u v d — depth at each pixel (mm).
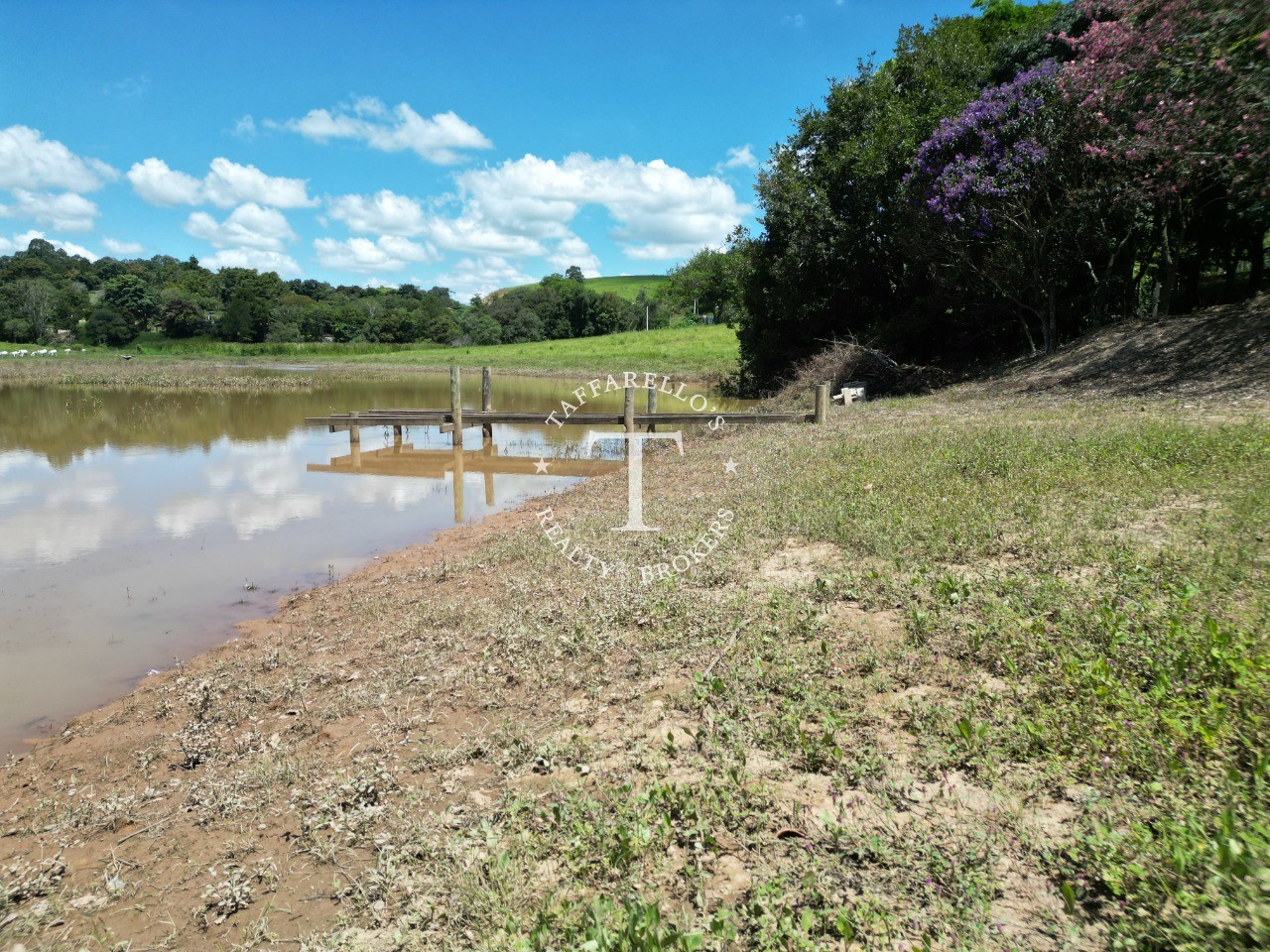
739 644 5277
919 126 20875
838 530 7258
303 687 6008
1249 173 11859
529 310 97000
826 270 23047
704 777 3730
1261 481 6746
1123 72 13648
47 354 69938
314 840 3875
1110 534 6102
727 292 64438
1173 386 12648
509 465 17609
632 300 123750
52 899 3643
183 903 3559
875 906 2764
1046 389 15023
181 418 26281
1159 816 2980
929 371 20359
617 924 2779
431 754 4551
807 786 3650
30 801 4809
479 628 6668
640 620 6070
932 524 6883
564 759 4273
